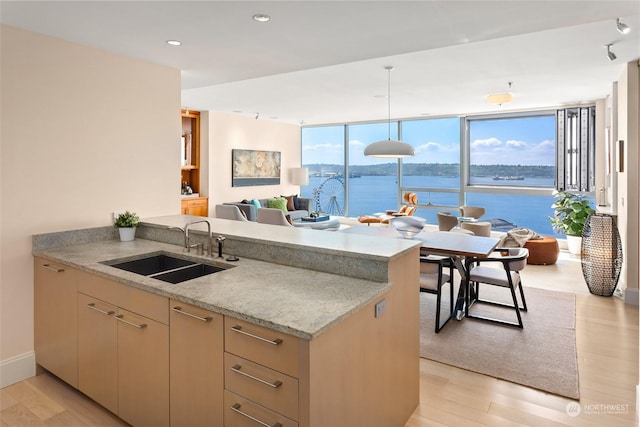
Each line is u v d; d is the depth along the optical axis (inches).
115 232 125.3
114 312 86.3
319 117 358.0
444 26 99.7
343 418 65.9
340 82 210.8
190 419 73.1
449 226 241.0
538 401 100.0
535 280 211.5
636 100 167.6
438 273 141.8
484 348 130.0
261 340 61.7
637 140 168.6
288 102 276.5
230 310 64.7
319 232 107.5
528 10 89.9
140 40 110.2
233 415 66.4
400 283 85.6
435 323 149.3
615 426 89.9
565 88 225.9
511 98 235.6
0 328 103.1
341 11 90.8
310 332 56.1
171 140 139.5
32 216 106.7
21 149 103.4
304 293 73.4
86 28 101.3
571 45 147.3
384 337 79.1
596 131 268.1
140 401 82.5
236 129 344.2
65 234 113.1
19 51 101.7
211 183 324.8
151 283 79.7
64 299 99.3
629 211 172.6
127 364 84.5
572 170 286.4
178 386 74.6
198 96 254.5
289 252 93.0
